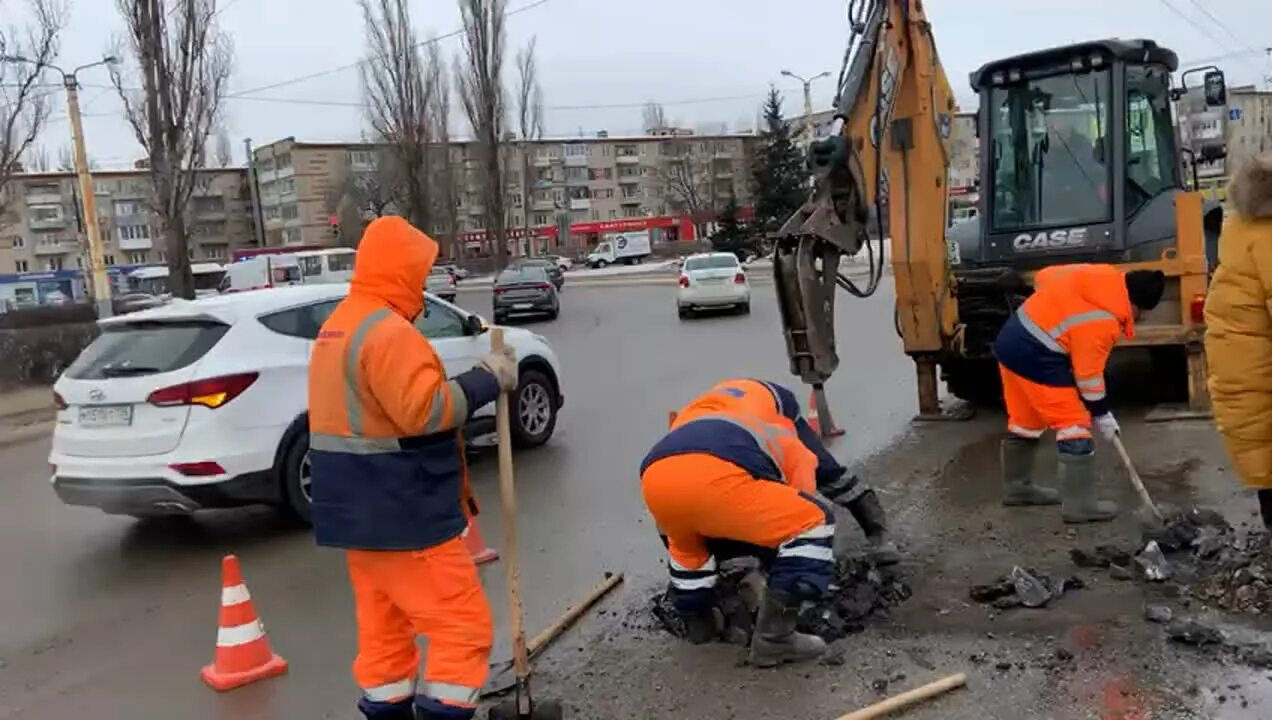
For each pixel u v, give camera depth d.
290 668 4.86
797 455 4.46
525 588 5.68
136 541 7.52
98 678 4.95
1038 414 6.04
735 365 14.44
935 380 9.24
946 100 8.93
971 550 5.53
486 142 55.78
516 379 3.83
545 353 9.76
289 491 7.19
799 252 7.02
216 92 24.47
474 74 54.88
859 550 5.61
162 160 23.81
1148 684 3.86
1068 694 3.85
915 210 8.50
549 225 107.88
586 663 4.55
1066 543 5.50
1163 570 4.83
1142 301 8.48
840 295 25.28
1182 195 8.17
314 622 5.46
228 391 6.88
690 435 4.24
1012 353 5.86
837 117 7.16
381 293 3.57
